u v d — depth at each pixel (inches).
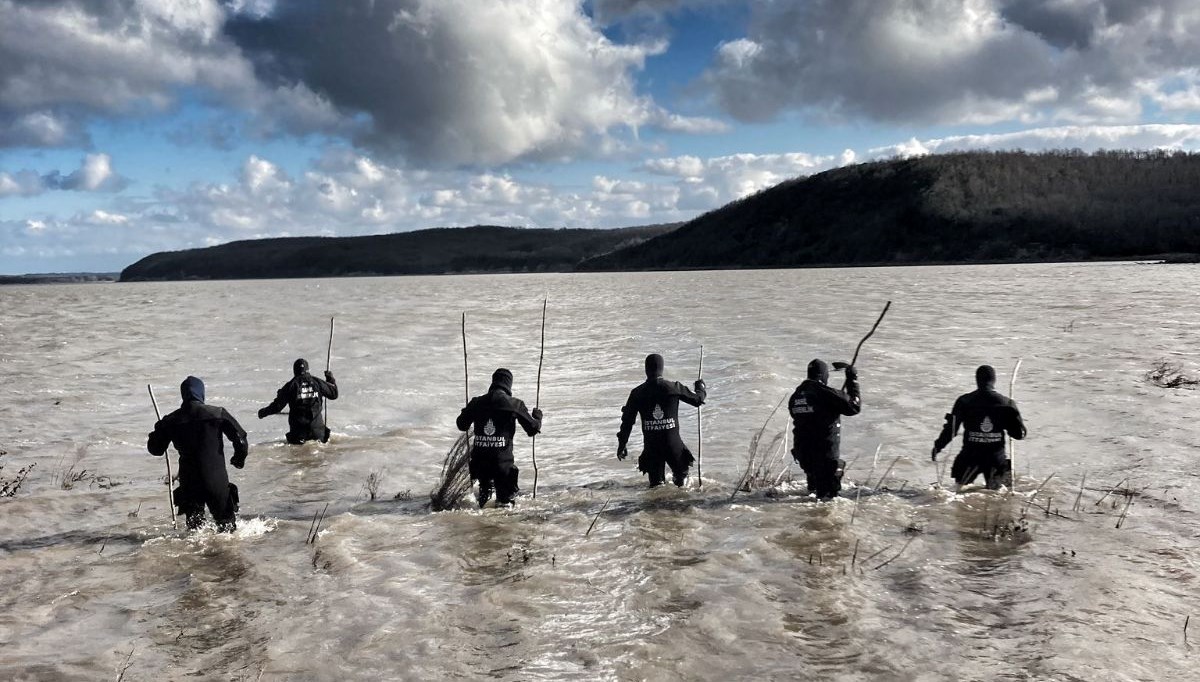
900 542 254.5
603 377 623.2
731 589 217.8
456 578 231.6
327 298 2317.9
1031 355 660.7
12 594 225.1
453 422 485.1
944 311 1128.8
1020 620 193.9
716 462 374.6
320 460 396.8
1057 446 375.6
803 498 310.3
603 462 382.3
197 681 171.8
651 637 189.2
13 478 364.8
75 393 593.0
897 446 388.8
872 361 649.0
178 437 282.0
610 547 256.8
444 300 2027.6
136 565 248.2
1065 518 274.7
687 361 687.1
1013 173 5290.4
